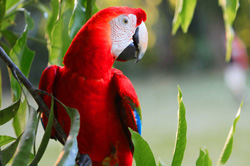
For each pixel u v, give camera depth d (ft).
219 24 86.58
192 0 9.88
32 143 5.89
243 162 25.30
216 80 75.31
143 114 46.75
